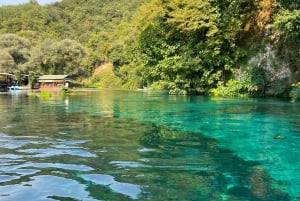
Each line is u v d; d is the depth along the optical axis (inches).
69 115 578.6
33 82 2484.0
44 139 359.3
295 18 649.6
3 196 189.8
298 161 267.3
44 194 192.5
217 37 1005.8
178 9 1064.8
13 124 470.9
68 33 4783.5
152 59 1217.4
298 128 406.0
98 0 5511.8
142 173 233.6
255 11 1013.8
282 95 851.4
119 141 346.9
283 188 205.6
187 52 1064.8
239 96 932.0
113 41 3555.6
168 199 185.6
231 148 311.1
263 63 904.3
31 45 3228.3
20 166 252.1
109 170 240.8
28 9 5359.3
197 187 205.8
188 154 290.0
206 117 511.2
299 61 818.2
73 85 2802.7
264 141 338.6
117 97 1088.2
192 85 1106.7
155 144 330.3
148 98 985.5
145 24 1229.1
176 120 491.2
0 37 3043.8
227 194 194.7
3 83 2407.7
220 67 1045.2
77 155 286.4
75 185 208.1
